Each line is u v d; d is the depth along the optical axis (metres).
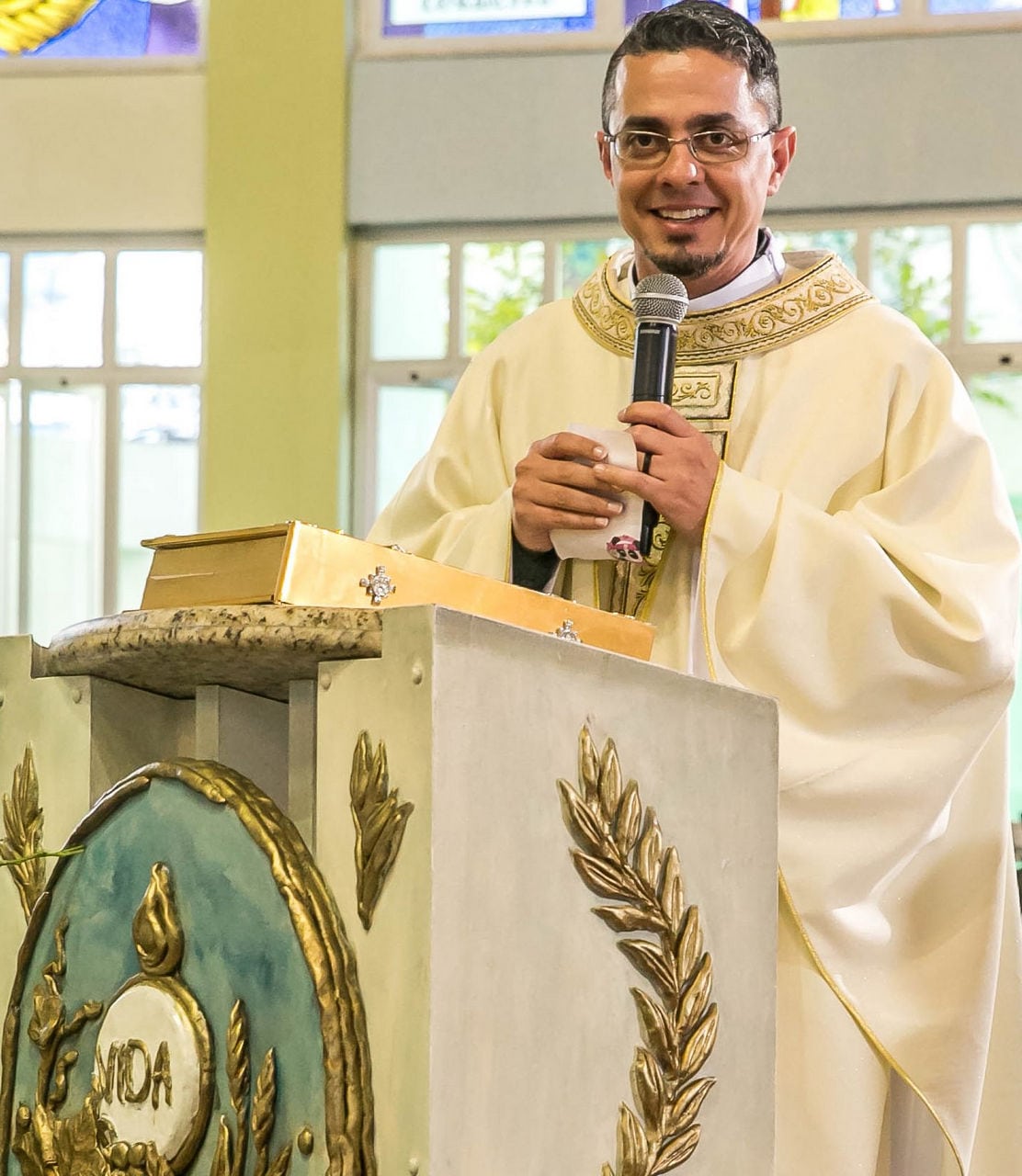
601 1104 1.96
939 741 3.53
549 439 3.59
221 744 2.03
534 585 3.63
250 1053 1.80
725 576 3.55
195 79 14.43
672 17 3.87
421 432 14.19
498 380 4.26
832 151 13.40
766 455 3.87
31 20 14.65
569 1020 1.92
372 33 14.34
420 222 14.08
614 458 3.52
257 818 1.84
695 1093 2.07
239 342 14.12
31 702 2.14
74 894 1.98
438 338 14.15
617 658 2.04
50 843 2.09
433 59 14.14
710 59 3.81
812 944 3.43
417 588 2.08
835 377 3.93
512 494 3.61
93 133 14.49
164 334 14.44
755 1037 2.23
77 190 14.45
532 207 13.92
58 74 14.58
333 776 1.83
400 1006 1.75
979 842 3.68
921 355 3.96
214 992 1.84
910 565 3.62
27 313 14.52
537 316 4.33
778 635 3.50
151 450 14.39
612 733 2.03
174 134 14.41
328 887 1.81
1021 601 3.76
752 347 3.98
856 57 13.44
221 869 1.86
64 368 14.44
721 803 2.21
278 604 1.89
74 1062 1.94
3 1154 1.98
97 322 14.48
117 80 14.49
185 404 14.39
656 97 3.80
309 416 14.01
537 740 1.91
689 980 2.08
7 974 2.10
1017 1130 3.74
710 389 3.97
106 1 14.66
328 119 14.12
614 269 4.25
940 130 13.29
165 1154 1.82
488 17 14.17
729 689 2.25
